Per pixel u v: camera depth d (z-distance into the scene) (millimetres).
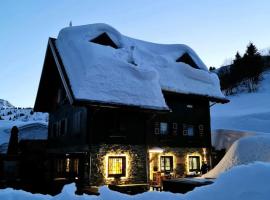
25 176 17016
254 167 4922
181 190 11078
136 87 18656
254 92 71750
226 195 4613
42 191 15797
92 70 17828
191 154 21609
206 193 4887
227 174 5070
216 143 27047
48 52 21422
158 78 20609
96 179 16469
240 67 78375
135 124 18641
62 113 21812
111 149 17344
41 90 23562
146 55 23359
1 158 16344
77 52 19156
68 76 17562
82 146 17234
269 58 93375
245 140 14227
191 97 22219
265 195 4234
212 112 61094
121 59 20328
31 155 16859
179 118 21688
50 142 24109
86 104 15945
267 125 39469
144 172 18250
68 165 19812
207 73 25141
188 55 25859
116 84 17969
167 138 20672
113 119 17812
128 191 14461
